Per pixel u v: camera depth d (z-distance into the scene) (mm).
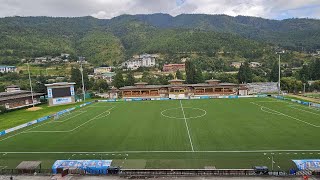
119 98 117188
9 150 49000
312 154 42438
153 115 76625
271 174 34500
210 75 152875
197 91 115562
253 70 185250
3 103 93438
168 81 135125
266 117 69250
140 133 57562
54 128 64625
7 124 72062
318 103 85938
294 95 113062
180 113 78000
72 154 46031
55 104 104875
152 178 34750
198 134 55125
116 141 52469
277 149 44906
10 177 35719
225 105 89625
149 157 43188
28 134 59719
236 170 35062
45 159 44000
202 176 34688
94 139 54406
